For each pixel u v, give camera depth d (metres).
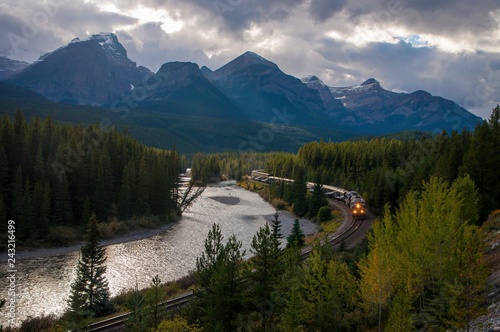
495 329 21.02
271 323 31.28
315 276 33.69
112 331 35.09
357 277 37.69
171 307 39.53
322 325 31.17
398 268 28.84
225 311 31.84
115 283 55.75
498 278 28.56
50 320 40.31
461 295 23.03
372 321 31.11
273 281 32.62
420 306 28.52
